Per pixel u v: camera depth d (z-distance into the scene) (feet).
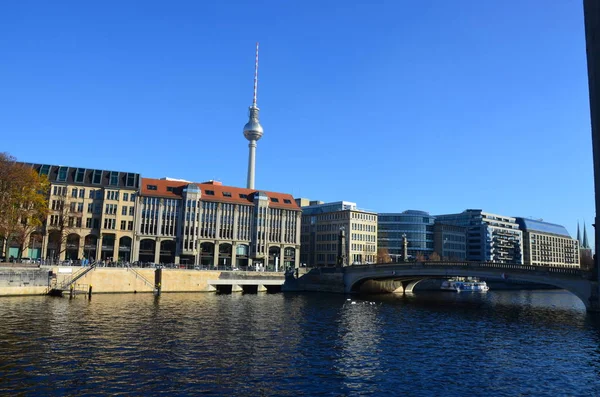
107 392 84.94
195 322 167.53
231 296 297.33
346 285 354.54
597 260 231.30
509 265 264.93
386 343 140.67
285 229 462.60
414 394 90.17
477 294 424.87
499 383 99.50
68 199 368.07
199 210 418.72
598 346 142.10
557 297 400.26
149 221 398.01
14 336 128.26
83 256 368.89
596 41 248.11
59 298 235.61
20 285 239.71
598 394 93.30
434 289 482.69
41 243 354.13
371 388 93.09
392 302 292.61
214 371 100.99
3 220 265.95
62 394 82.99
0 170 265.95
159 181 420.77
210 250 424.05
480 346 139.95
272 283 358.02
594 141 242.37
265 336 144.25
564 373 108.78
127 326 152.35
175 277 310.86
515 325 188.14
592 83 249.34
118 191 384.06
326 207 645.51
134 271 293.64
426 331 166.91
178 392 86.33
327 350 126.82
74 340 126.31
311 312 215.72
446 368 111.24
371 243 571.28
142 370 99.66
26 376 92.17
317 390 90.68
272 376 98.99
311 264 586.45
